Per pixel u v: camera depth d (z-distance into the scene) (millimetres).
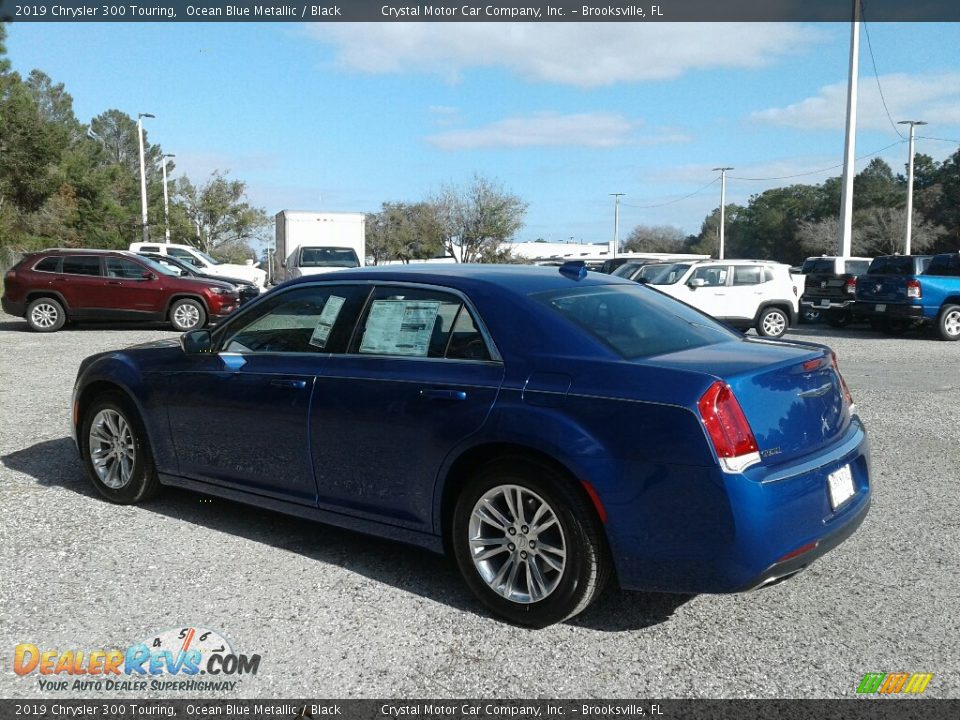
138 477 5594
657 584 3650
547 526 3857
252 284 22578
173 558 4762
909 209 47344
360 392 4434
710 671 3551
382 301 4621
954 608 4137
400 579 4504
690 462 3521
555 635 3875
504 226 46969
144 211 44469
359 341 4609
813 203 89250
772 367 3822
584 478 3672
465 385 4082
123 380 5559
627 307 4547
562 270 4898
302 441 4680
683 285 18688
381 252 48625
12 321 20688
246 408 4922
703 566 3555
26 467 6727
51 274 18094
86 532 5184
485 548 4082
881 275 18297
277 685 3447
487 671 3557
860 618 4035
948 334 17562
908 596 4281
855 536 5160
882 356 14531
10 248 33938
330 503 4645
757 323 19109
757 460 3584
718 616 4066
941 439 7812
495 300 4258
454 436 4059
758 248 88062
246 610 4113
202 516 5508
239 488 5062
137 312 18203
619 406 3674
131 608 4125
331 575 4547
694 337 4422
